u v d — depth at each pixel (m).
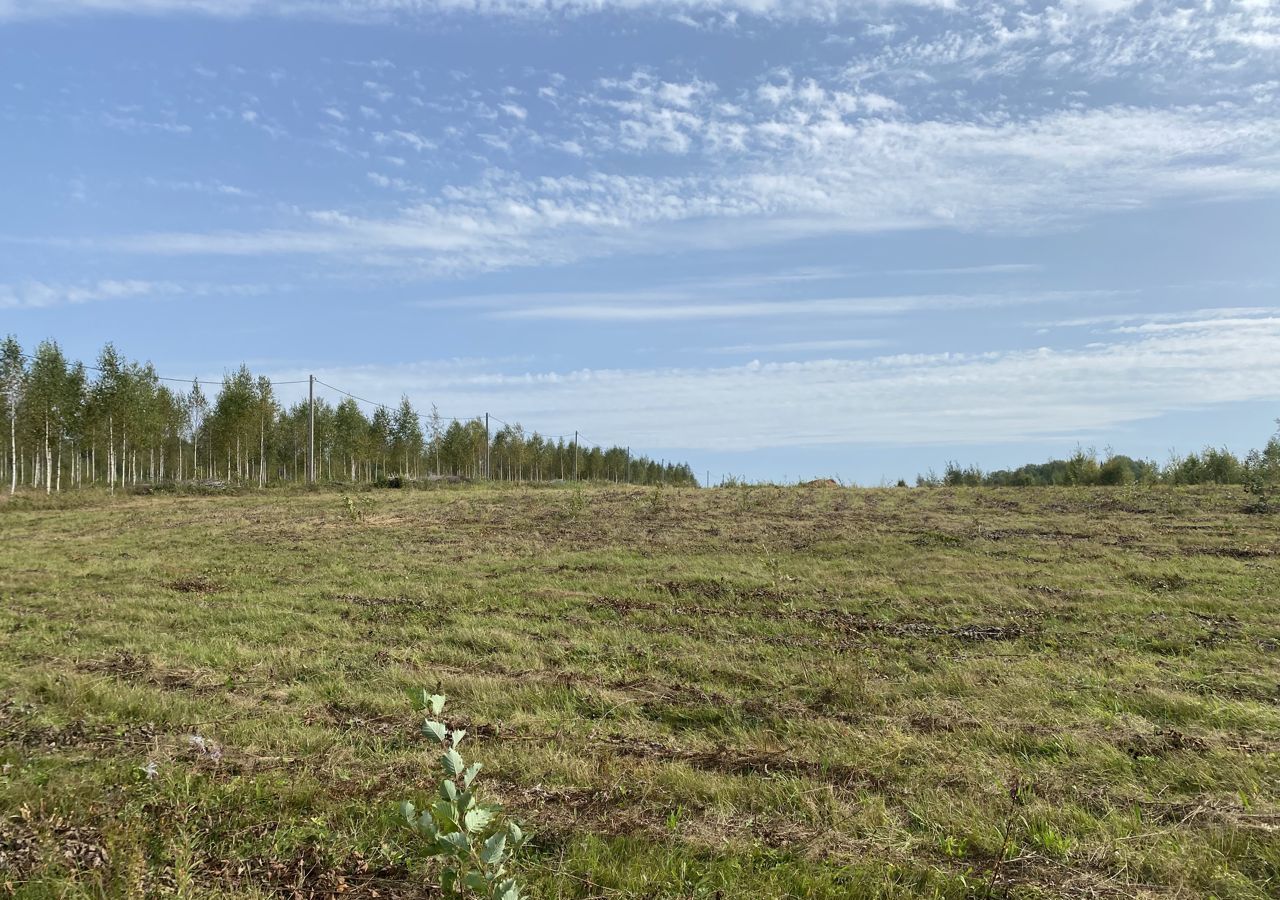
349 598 12.30
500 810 4.78
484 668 8.59
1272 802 4.91
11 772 5.46
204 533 19.86
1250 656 8.20
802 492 23.91
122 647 9.50
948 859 4.34
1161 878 4.09
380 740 6.32
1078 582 11.65
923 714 6.79
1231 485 21.22
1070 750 5.91
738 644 9.33
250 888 4.02
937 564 13.17
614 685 7.88
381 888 4.11
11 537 20.66
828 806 4.96
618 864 4.30
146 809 4.86
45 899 3.88
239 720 6.79
